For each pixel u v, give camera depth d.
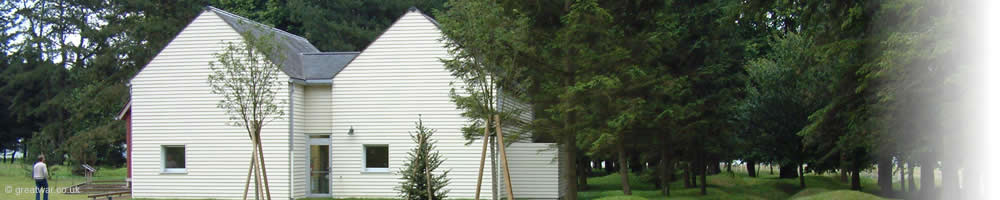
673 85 19.31
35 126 59.94
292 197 24.03
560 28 17.56
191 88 24.88
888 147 19.72
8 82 53.56
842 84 18.81
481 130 16.56
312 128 25.33
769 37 33.81
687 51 22.77
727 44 23.48
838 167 31.44
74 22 49.03
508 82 16.25
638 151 26.66
